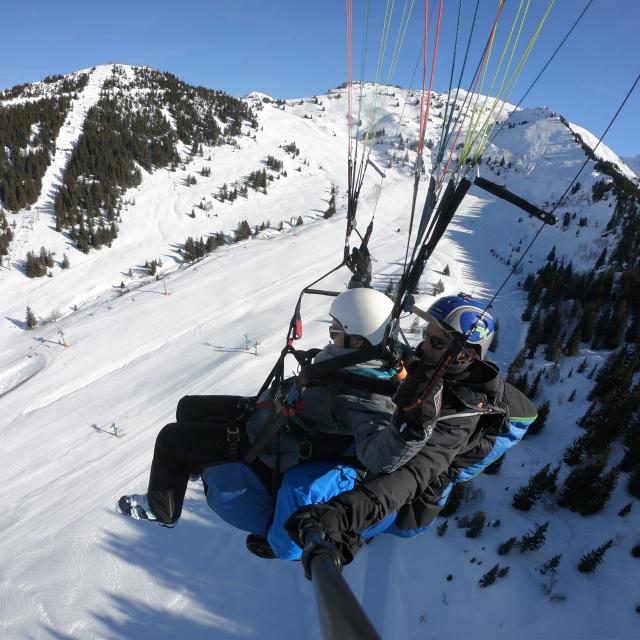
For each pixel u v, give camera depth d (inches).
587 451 1107.3
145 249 2950.3
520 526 960.3
